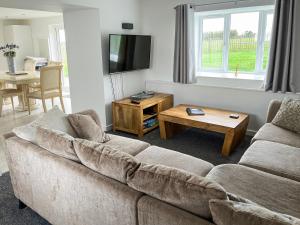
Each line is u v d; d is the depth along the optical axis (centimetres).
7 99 614
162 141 372
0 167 296
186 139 379
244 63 411
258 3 353
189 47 409
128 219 132
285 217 98
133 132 394
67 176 159
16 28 746
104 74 395
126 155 146
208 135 394
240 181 180
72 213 165
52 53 745
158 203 121
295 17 321
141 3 449
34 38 776
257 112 380
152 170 130
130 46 411
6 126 444
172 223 113
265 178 183
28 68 689
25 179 200
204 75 430
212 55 436
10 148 205
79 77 421
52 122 230
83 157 157
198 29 434
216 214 102
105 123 414
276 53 342
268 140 258
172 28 430
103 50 386
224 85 408
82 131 242
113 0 389
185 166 206
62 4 325
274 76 349
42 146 186
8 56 549
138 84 470
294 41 327
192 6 400
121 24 410
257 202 159
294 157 217
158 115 381
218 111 375
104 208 142
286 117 285
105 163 145
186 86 438
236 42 409
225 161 310
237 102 394
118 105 397
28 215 215
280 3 328
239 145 353
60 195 169
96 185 142
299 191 168
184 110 383
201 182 116
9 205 228
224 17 408
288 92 350
